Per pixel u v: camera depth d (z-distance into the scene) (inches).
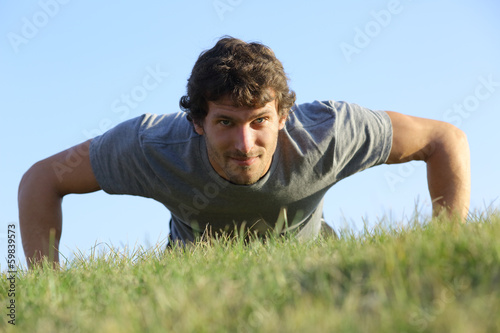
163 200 161.6
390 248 91.2
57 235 161.3
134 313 83.0
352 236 117.1
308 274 92.2
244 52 136.3
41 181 158.9
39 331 83.4
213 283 92.0
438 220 119.6
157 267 114.7
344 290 85.9
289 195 154.7
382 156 158.6
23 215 158.4
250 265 103.3
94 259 130.3
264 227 163.2
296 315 74.8
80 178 159.2
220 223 162.2
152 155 151.9
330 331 69.6
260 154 139.4
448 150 158.2
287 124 151.1
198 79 135.6
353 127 154.2
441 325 69.7
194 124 145.5
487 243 88.3
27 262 154.6
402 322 70.7
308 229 170.7
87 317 87.7
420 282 81.7
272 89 137.9
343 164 156.9
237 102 132.0
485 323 68.4
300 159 149.3
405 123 160.4
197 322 75.5
